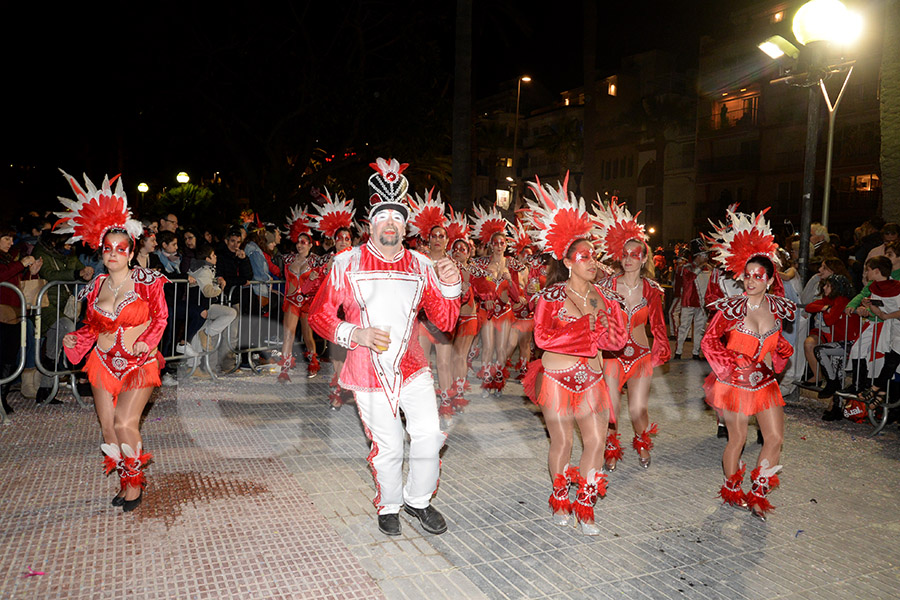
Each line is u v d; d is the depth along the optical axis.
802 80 8.62
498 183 56.53
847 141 33.31
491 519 4.52
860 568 3.95
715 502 4.93
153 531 4.15
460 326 7.16
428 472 4.27
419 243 8.05
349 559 3.88
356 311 4.18
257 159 22.28
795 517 4.69
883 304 6.93
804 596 3.62
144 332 4.41
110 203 4.44
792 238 10.37
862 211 33.00
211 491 4.84
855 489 5.28
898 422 7.34
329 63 20.16
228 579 3.60
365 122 20.11
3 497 4.62
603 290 4.42
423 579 3.68
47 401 7.16
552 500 4.49
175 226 8.73
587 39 22.20
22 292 6.68
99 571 3.63
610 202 5.82
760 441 6.49
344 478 5.19
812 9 8.26
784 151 36.88
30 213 9.22
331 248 9.25
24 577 3.54
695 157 42.16
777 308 4.59
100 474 5.12
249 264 9.48
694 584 3.71
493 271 8.12
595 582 3.70
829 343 7.71
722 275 5.98
